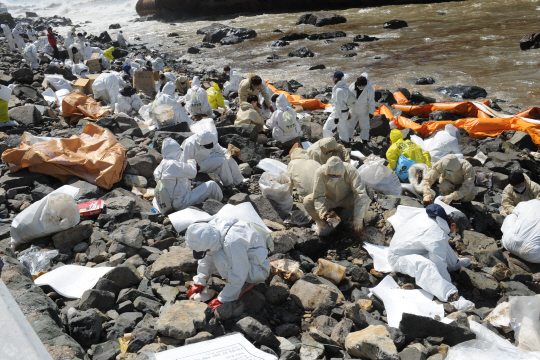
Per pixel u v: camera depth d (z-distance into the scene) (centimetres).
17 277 369
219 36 2538
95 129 705
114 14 4809
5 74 1252
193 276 435
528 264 502
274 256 471
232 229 377
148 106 1015
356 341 337
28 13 4900
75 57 1666
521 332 375
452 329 361
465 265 483
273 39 2428
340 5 3167
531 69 1417
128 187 658
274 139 894
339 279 452
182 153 645
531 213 509
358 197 507
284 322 391
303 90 1397
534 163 797
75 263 457
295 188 645
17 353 223
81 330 338
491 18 2253
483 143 884
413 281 459
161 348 331
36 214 479
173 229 534
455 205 632
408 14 2658
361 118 858
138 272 426
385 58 1756
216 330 357
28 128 866
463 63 1567
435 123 970
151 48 2525
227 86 1353
